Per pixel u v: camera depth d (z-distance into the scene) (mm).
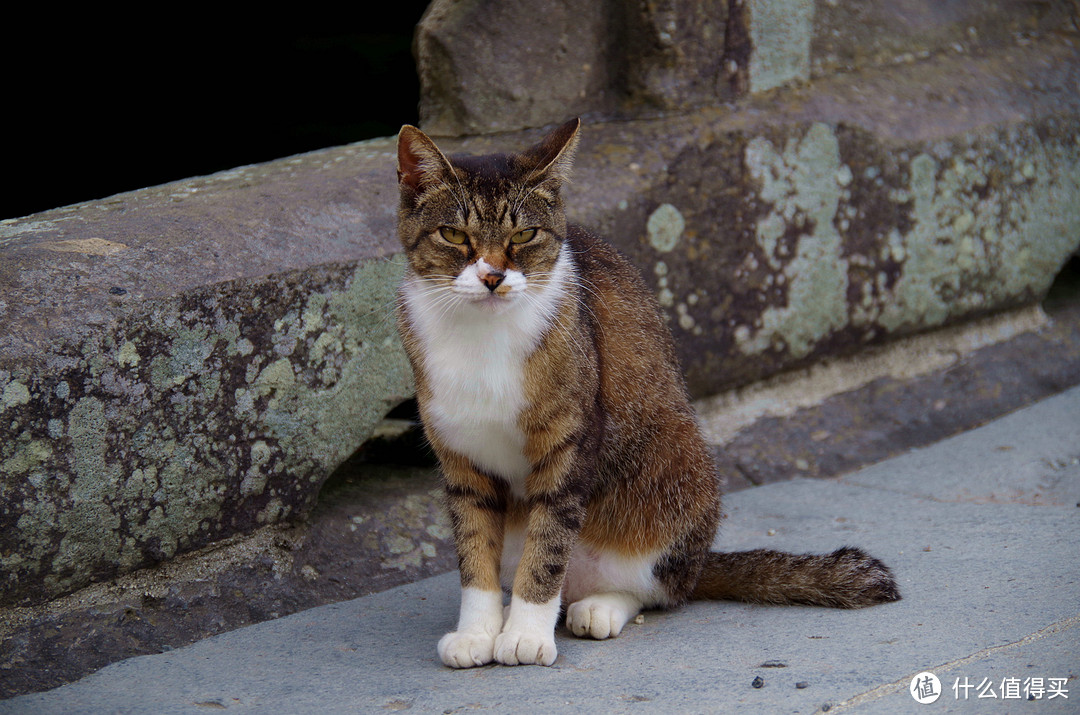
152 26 7809
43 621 3613
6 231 4039
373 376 4500
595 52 5586
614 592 3992
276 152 7984
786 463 5641
